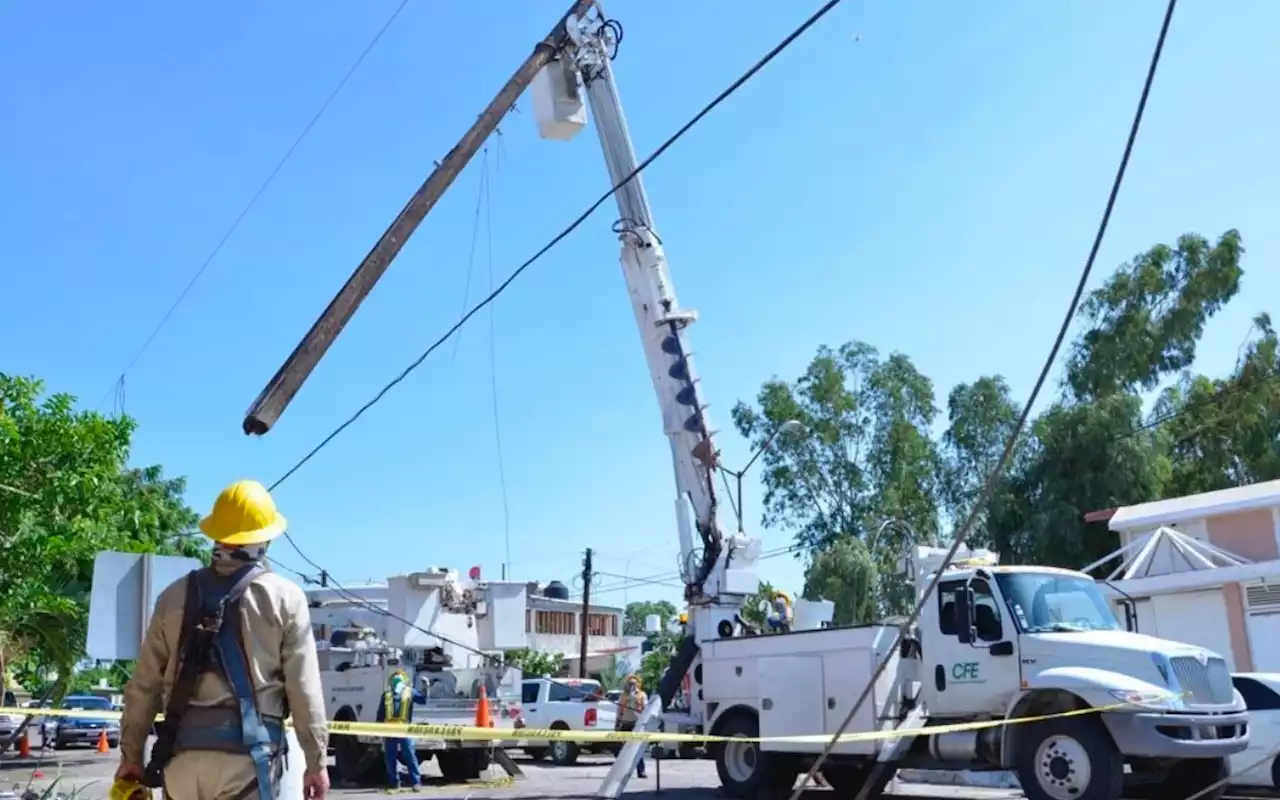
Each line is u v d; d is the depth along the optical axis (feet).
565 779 59.57
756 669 45.60
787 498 147.54
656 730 47.98
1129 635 38.40
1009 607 39.40
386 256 26.55
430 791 51.93
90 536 33.14
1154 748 34.76
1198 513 75.10
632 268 49.57
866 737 36.01
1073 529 107.24
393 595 59.16
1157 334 122.42
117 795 14.03
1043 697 37.78
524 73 33.01
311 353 25.11
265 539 14.53
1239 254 122.11
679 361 48.91
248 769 13.53
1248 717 42.16
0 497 31.40
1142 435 110.93
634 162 49.24
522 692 82.99
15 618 33.86
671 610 288.71
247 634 13.88
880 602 126.62
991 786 52.90
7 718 89.10
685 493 48.88
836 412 147.33
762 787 45.11
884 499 140.15
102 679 61.05
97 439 33.09
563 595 68.03
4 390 32.96
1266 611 68.59
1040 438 115.65
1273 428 120.47
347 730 21.16
